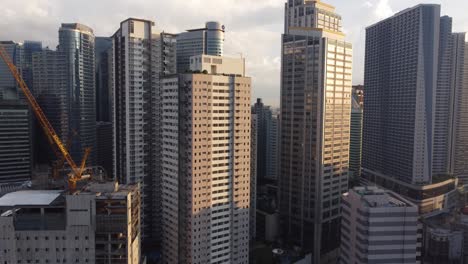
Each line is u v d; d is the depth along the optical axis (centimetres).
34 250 16625
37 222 16612
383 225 19975
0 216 16375
